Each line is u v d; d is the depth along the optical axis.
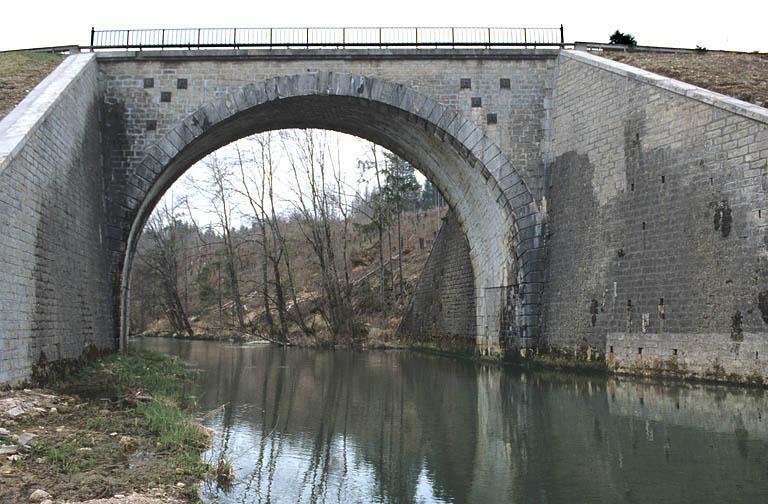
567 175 22.34
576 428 12.12
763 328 14.80
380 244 45.25
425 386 18.98
